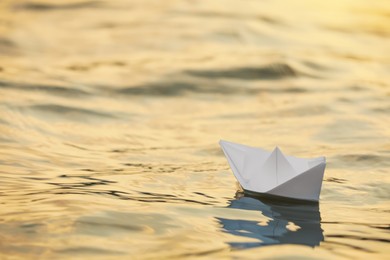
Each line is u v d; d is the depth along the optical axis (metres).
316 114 6.46
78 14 11.52
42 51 9.08
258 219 3.69
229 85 7.62
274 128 6.00
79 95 6.84
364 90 7.50
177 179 4.46
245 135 5.80
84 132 5.70
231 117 6.44
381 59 9.31
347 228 3.59
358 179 4.51
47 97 6.60
